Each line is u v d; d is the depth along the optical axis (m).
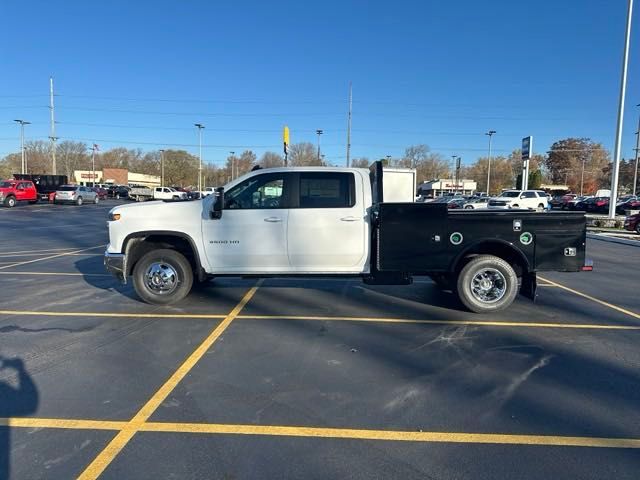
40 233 17.91
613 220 24.09
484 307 6.52
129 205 6.85
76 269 9.85
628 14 22.45
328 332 5.65
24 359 4.65
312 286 8.39
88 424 3.39
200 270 6.72
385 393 3.96
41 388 3.98
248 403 3.75
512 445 3.16
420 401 3.81
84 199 42.66
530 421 3.50
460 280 6.49
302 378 4.25
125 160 132.62
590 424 3.46
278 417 3.52
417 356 4.86
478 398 3.88
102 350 4.93
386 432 3.32
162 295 6.86
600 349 5.11
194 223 6.66
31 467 2.86
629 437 3.27
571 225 6.30
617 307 7.04
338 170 6.61
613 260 12.53
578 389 4.07
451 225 6.31
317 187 6.59
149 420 3.46
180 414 3.55
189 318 6.20
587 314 6.60
